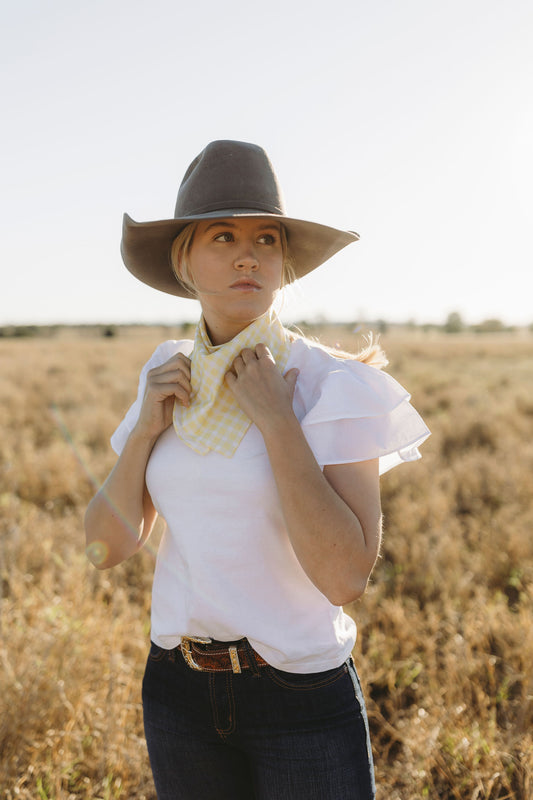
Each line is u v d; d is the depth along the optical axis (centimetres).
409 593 423
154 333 7000
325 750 136
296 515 128
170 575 155
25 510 544
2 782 234
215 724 144
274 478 137
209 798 151
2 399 1194
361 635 349
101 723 265
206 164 148
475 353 2983
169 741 150
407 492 604
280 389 136
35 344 3703
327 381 139
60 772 248
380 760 278
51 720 268
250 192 147
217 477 142
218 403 147
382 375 142
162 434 157
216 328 159
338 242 162
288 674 139
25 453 714
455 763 256
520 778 249
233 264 146
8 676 271
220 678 142
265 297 149
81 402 1213
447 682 311
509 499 598
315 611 143
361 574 129
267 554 141
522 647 330
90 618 328
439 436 877
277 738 138
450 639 352
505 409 1062
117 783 247
